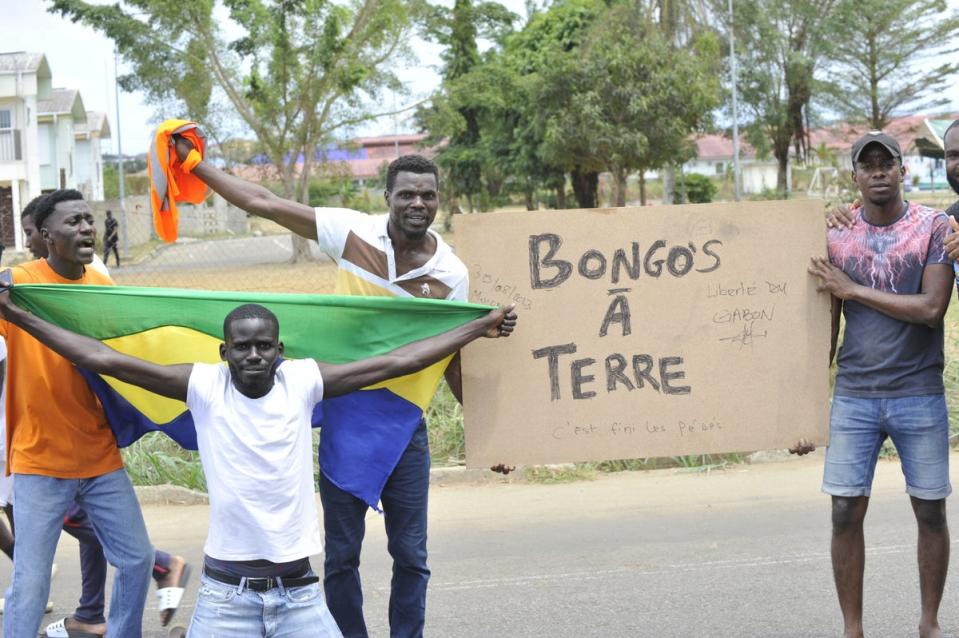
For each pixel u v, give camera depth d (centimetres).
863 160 439
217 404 367
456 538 650
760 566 583
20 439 423
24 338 417
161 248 3008
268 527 362
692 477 780
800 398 469
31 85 3588
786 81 4231
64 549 655
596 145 3241
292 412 371
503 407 456
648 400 463
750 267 464
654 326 462
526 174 3962
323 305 423
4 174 3625
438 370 439
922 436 443
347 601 436
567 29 4238
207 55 3131
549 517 690
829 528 648
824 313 466
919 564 457
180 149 440
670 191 3859
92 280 450
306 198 3259
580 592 551
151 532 679
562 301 457
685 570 580
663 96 3216
